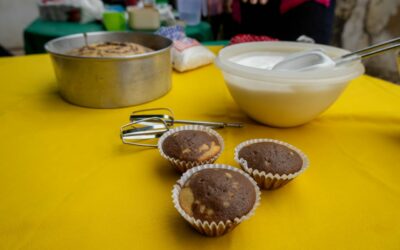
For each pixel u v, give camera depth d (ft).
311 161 0.92
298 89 0.93
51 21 2.88
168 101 1.31
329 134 1.07
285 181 0.77
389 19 2.40
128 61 1.16
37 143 0.99
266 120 1.08
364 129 1.11
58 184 0.81
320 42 2.18
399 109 1.26
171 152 0.84
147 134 1.02
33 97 1.33
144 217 0.70
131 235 0.65
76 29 2.63
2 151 0.95
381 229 0.67
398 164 0.91
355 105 1.29
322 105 1.01
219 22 3.62
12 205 0.73
